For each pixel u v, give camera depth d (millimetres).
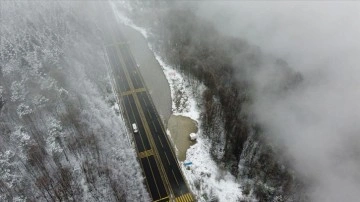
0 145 74562
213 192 74500
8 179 67312
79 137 81125
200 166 81125
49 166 72938
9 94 88250
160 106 102562
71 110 88312
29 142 76312
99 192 69938
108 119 93312
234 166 81750
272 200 75812
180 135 90875
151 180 76750
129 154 82812
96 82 108938
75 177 71562
